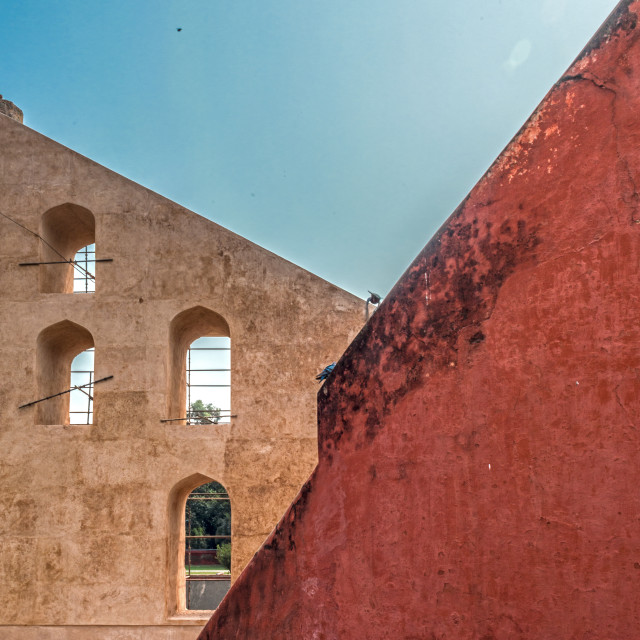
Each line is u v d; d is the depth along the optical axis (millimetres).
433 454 1508
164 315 9703
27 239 9938
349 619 1568
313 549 1653
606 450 1317
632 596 1267
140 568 8984
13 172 10133
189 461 9281
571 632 1313
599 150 1378
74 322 9719
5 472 9312
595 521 1313
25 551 9094
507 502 1408
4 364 9625
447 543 1464
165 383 9531
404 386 1570
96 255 9898
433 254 1577
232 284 9766
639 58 1350
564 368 1375
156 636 8805
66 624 8875
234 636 1754
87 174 10117
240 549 9047
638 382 1301
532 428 1397
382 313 1644
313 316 9656
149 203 10016
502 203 1488
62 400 10758
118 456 9312
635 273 1323
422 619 1473
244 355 9578
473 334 1491
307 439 9328
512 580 1385
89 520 9141
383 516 1558
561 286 1395
